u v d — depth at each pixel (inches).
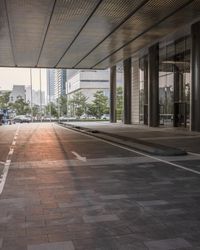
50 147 677.9
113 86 2033.7
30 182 341.1
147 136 919.7
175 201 268.5
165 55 1381.6
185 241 185.6
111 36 1050.1
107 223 215.5
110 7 751.1
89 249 175.3
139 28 947.3
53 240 187.8
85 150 621.6
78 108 3590.1
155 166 439.8
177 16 827.4
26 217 228.2
